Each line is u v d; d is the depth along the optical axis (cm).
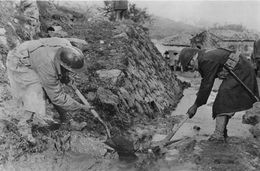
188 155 532
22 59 493
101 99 666
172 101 1009
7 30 692
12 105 538
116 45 902
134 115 727
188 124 750
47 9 1054
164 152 545
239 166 496
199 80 1689
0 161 453
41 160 473
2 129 493
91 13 1245
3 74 588
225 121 591
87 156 505
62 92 501
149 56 1097
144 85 873
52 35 902
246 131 687
